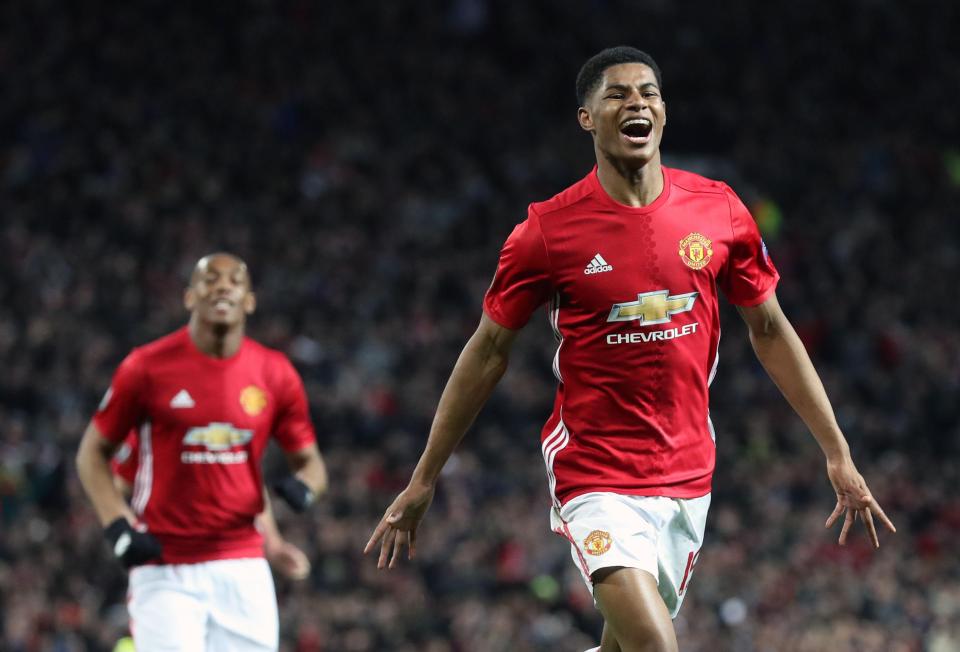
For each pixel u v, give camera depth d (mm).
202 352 24516
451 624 49094
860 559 57000
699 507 17391
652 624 16234
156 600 23875
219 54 88562
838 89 100438
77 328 62750
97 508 23875
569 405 17406
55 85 82500
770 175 92125
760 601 53000
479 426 62688
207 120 84312
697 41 99875
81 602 45969
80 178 76375
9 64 83312
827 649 50844
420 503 17625
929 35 104062
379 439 61375
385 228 78500
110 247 71125
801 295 80250
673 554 17312
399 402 63375
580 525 17062
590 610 50250
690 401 17266
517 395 64000
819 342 76750
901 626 53375
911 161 94312
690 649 49906
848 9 103750
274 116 85500
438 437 17500
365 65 91125
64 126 79875
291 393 25359
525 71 96875
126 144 79875
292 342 65750
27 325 63312
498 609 49781
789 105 98438
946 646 52844
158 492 24156
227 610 24219
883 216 90688
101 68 85375
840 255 84375
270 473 52625
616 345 16969
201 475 24219
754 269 17531
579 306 17016
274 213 77500
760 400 68688
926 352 75875
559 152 89562
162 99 84500
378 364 66625
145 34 88000
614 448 17156
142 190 76000
